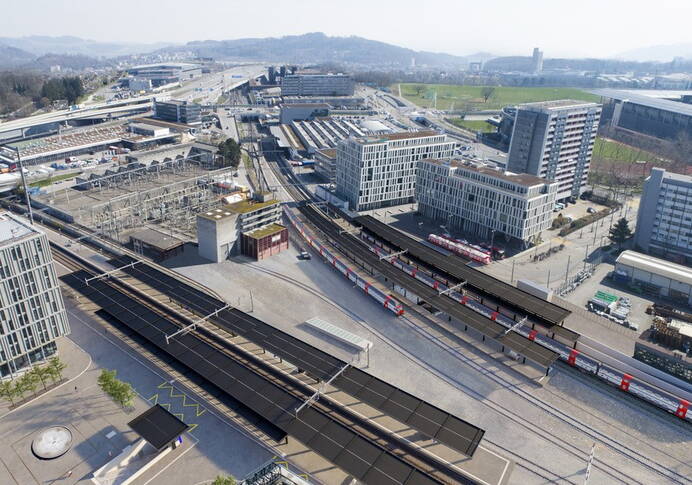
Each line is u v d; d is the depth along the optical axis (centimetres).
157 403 10706
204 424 10156
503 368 12025
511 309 14100
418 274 16412
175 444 9544
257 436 9894
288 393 10369
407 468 8544
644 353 11819
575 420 10406
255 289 15712
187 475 8944
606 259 18588
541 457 9450
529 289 15038
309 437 9106
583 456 9500
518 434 10000
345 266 16538
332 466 9150
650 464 9331
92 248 18450
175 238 18650
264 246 17825
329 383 10388
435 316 14250
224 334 12950
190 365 11081
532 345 12175
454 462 9075
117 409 10544
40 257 11181
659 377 11512
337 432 9275
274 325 13700
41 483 8812
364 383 10456
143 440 9381
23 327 11200
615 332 13712
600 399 11044
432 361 12250
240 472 9000
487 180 19700
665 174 18288
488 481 8662
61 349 12500
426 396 10994
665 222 18462
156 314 13175
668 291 15762
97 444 9644
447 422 9400
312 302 14988
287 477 8712
